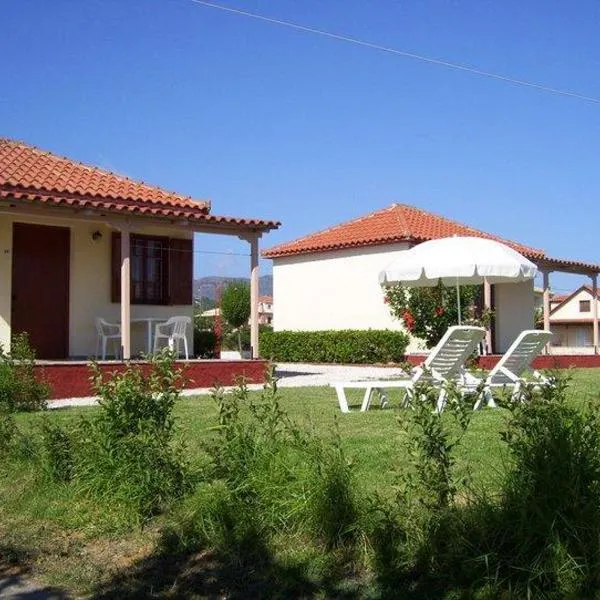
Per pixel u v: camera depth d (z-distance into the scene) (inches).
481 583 163.8
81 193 575.2
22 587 192.1
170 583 188.4
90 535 221.8
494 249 509.0
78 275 639.1
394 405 441.1
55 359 627.2
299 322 1051.9
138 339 668.7
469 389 391.9
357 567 182.7
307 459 210.5
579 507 163.9
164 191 678.5
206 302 1472.7
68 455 257.9
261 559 192.2
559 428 177.9
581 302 2566.4
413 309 747.4
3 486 261.3
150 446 239.8
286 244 1093.1
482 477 218.8
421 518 179.3
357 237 987.3
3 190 525.0
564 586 155.6
